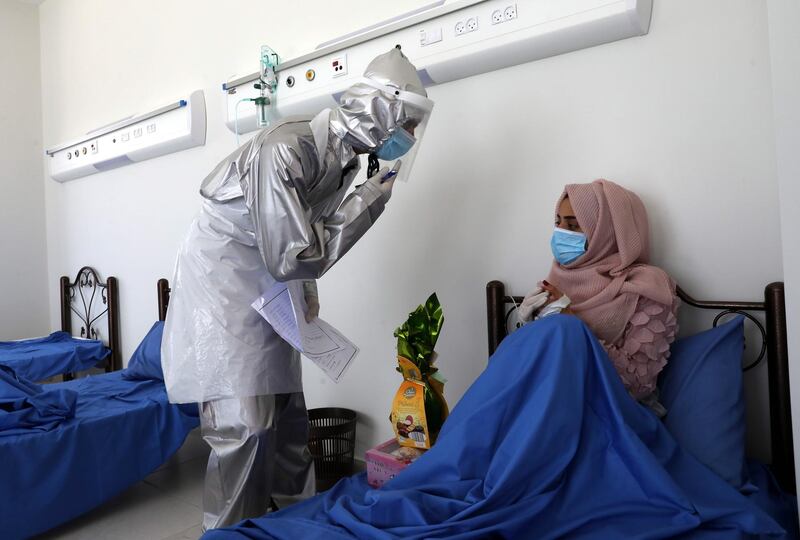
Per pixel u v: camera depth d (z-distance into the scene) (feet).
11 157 14.61
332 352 5.80
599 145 6.03
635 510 3.96
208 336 5.64
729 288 5.37
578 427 4.18
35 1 14.90
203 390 5.64
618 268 5.22
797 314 3.78
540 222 6.47
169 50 11.01
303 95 8.18
